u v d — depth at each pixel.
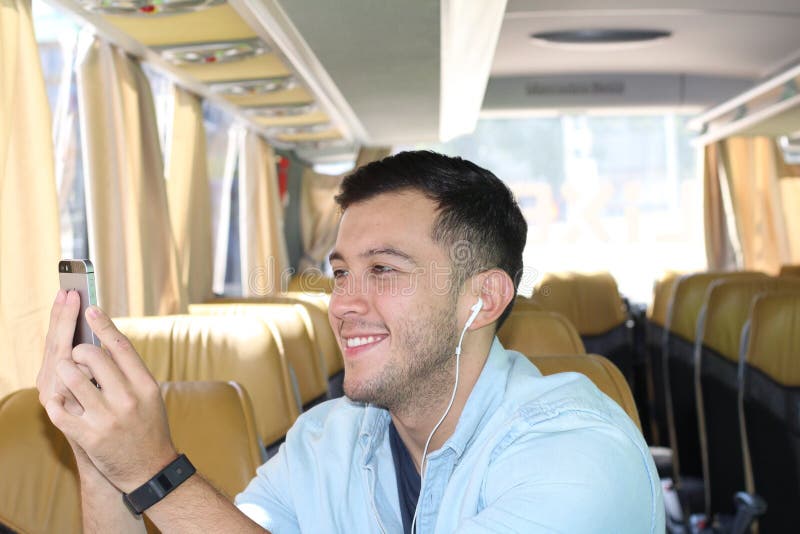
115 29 3.17
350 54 3.48
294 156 7.25
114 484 0.92
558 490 0.93
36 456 1.58
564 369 1.67
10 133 2.55
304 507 1.22
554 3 5.02
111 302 3.46
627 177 8.42
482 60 3.79
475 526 0.93
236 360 2.45
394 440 1.21
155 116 3.88
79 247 3.68
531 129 8.07
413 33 3.12
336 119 5.36
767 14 5.28
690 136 8.48
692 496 3.93
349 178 1.10
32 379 2.62
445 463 1.08
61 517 1.57
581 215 8.24
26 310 2.62
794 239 7.55
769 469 2.87
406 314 1.03
